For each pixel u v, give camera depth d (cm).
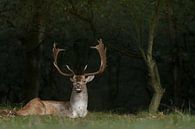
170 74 5141
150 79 3225
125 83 5978
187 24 3994
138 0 3092
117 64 5644
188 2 3406
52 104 2589
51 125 1705
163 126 1689
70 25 3788
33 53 4234
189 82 5041
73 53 5334
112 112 3456
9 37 5141
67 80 5562
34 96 4250
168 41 4775
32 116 2322
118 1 3155
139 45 3259
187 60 4944
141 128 1609
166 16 3741
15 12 3800
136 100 5844
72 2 3303
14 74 5481
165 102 5131
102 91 5956
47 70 5462
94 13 3362
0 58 5459
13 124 1830
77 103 2580
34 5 3538
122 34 4006
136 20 3216
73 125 1695
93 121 1981
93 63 5491
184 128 1680
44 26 3766
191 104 4869
